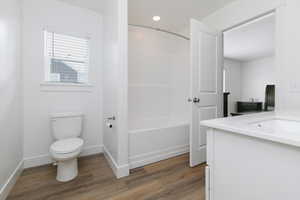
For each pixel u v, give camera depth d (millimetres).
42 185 1537
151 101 3221
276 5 1694
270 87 5039
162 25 2967
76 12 2199
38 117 1965
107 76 2127
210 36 2139
